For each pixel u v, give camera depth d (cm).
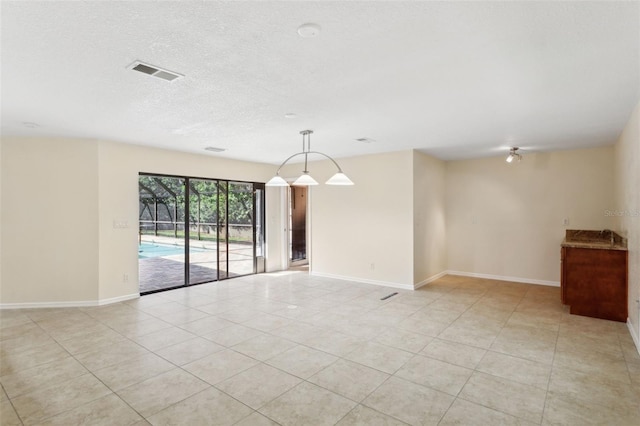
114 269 514
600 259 430
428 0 170
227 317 440
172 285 614
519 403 245
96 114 368
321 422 224
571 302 446
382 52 228
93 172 495
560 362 310
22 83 280
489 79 275
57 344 353
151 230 777
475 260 686
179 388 266
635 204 356
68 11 179
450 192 712
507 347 343
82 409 238
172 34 204
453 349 339
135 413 234
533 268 627
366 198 632
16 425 221
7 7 174
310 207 715
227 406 242
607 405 242
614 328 396
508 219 649
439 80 277
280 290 582
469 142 523
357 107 346
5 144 474
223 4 172
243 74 264
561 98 320
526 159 629
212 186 657
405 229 587
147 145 540
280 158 673
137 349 340
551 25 194
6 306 479
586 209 577
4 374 290
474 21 190
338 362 311
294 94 309
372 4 173
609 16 184
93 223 496
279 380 279
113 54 229
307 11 180
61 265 489
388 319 430
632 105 340
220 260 671
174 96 313
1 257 475
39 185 482
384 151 598
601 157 562
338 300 517
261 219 741
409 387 268
